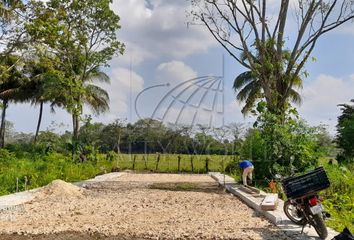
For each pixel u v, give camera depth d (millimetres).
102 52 36000
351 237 7402
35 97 44312
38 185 19625
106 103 45188
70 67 35125
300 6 21375
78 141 32344
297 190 8805
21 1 28188
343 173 19078
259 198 14758
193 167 33219
